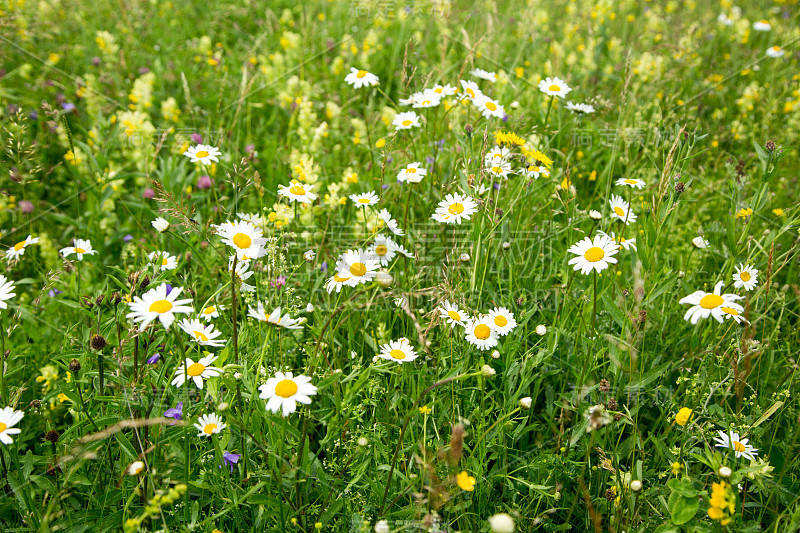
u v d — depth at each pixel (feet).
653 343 2.84
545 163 2.94
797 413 2.57
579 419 2.55
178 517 2.24
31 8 6.17
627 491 2.30
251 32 7.09
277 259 2.72
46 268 3.46
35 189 4.02
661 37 6.31
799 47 5.95
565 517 2.46
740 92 5.27
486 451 2.39
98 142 3.99
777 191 3.82
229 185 3.74
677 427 2.51
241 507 2.35
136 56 5.87
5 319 2.98
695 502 2.16
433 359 2.67
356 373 2.27
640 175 3.69
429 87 3.81
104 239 3.67
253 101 4.99
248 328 2.53
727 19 6.88
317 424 2.62
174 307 2.10
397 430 2.51
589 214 3.00
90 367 2.56
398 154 3.64
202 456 2.31
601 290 2.77
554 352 2.76
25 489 2.28
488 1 5.16
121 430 2.25
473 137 3.05
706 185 3.73
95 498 2.31
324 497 2.34
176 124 4.54
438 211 2.79
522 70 5.14
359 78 3.68
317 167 3.11
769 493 2.40
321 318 2.69
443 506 2.25
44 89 5.12
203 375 2.20
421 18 6.27
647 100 4.71
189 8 7.41
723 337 2.60
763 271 2.79
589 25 5.46
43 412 2.68
